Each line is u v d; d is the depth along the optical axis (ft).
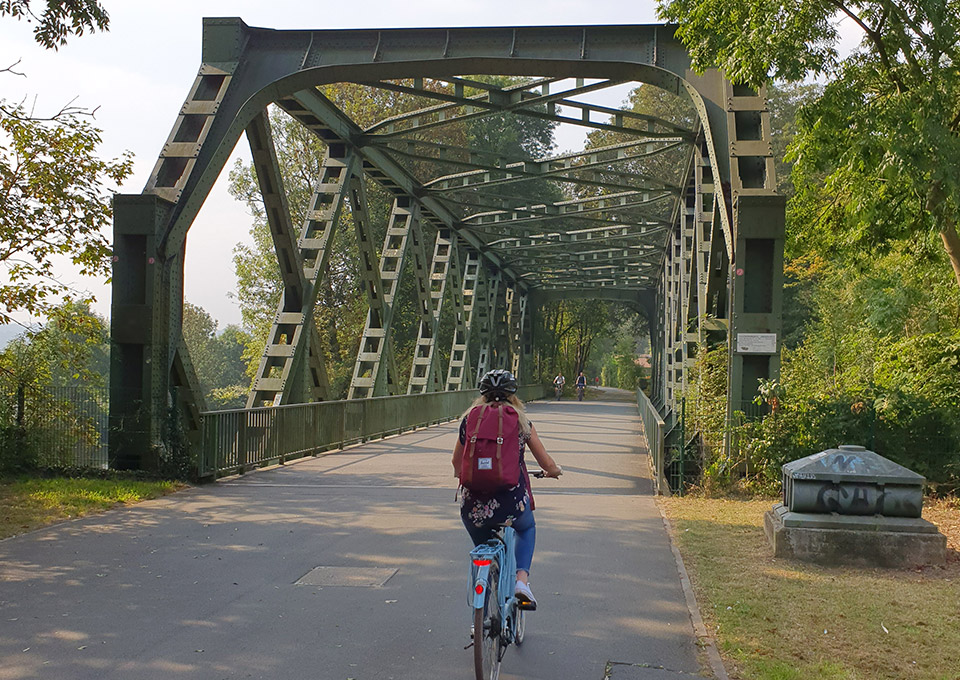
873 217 36.63
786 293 124.88
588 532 28.19
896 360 46.98
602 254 143.64
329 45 49.39
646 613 18.80
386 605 19.29
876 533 23.30
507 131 169.17
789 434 36.76
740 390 38.78
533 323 187.42
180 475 40.50
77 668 15.10
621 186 78.33
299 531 28.19
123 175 41.45
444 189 85.35
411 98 136.15
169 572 22.33
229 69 47.67
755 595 20.11
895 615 18.51
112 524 29.27
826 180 38.96
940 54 34.35
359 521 30.17
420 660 15.69
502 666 15.43
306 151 131.03
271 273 129.49
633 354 289.12
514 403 15.72
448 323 148.25
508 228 118.83
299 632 17.28
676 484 39.99
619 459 53.42
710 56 37.58
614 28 48.32
